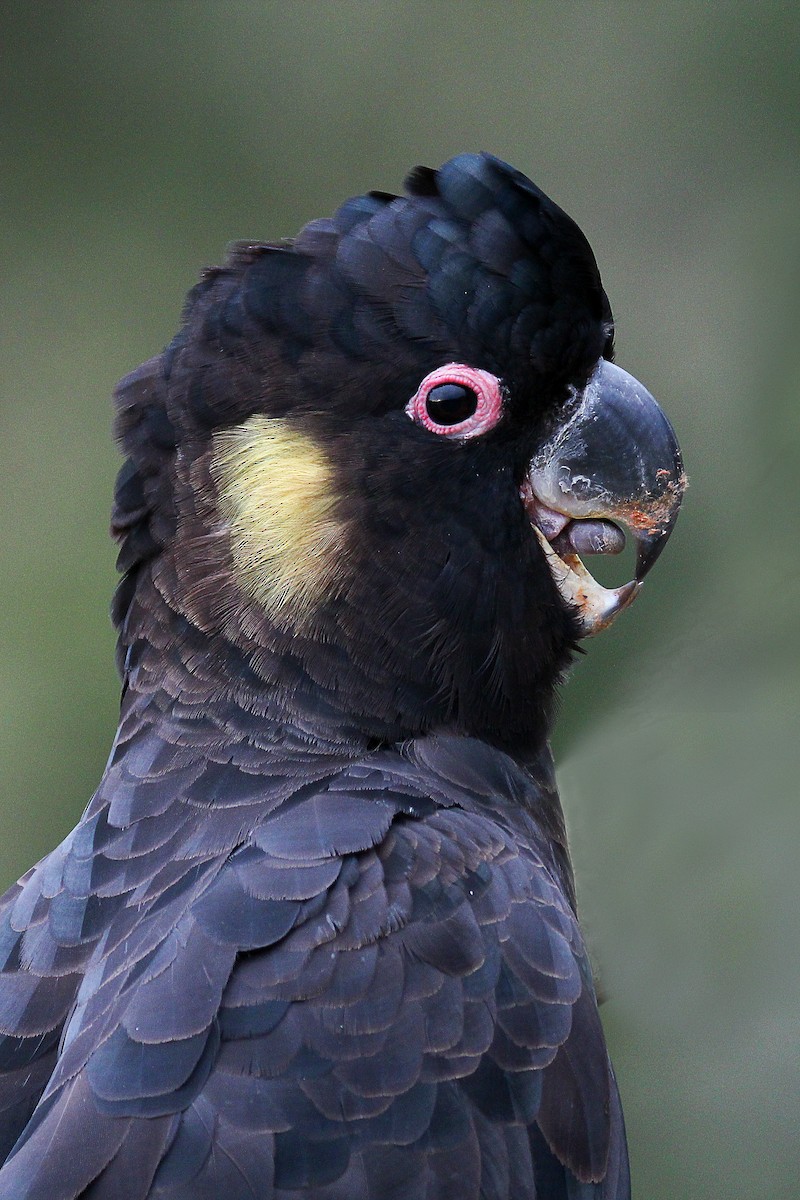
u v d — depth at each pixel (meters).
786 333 11.10
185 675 6.66
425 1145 5.36
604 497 7.08
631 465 7.07
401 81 12.72
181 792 6.32
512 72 12.55
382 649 6.71
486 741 7.04
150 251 12.73
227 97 12.95
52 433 12.23
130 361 12.48
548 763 7.42
